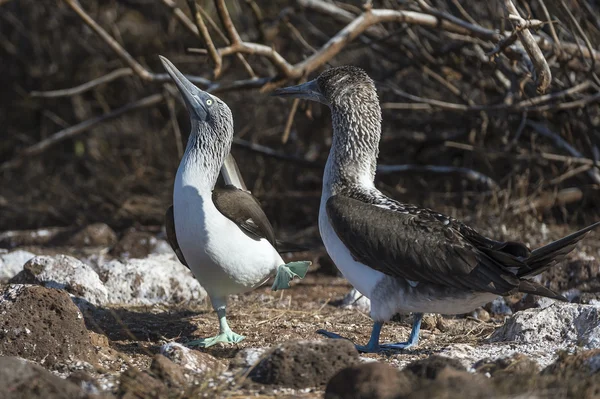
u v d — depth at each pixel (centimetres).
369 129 965
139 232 1577
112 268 1228
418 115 1847
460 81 1805
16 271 1316
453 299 870
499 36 1325
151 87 2188
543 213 1638
